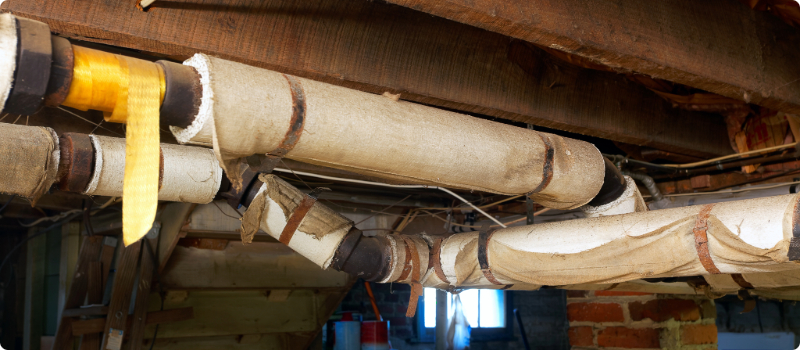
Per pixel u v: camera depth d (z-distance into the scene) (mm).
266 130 938
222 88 885
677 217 1188
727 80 1344
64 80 782
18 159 1051
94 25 997
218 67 901
